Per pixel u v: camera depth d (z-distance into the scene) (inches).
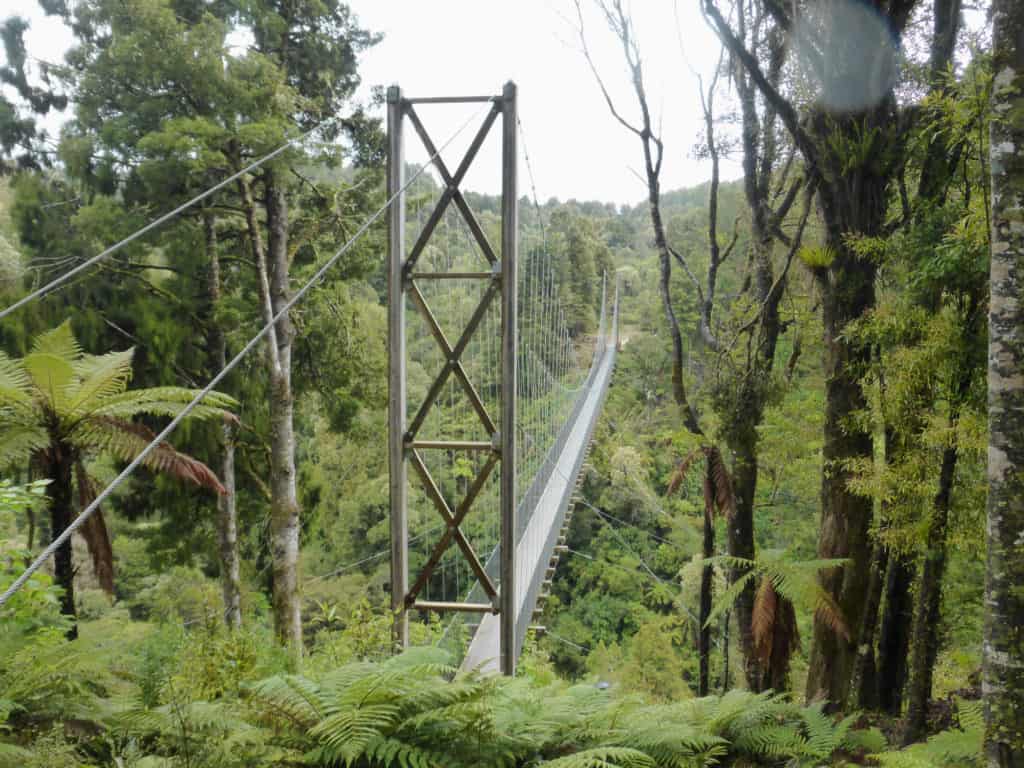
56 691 107.9
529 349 422.0
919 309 193.6
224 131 305.0
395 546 202.5
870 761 151.4
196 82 310.0
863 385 229.3
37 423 174.4
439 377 201.5
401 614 200.8
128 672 123.6
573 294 1192.2
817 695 226.7
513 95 196.2
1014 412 97.5
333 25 400.2
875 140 235.6
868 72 237.1
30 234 346.3
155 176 310.3
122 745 97.5
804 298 355.3
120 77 321.1
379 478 678.5
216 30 316.5
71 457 180.1
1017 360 97.8
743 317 308.0
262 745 101.0
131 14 304.2
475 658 229.8
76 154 331.3
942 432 182.5
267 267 398.0
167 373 354.0
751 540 277.3
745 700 148.6
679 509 851.4
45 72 346.6
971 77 192.5
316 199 424.8
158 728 100.7
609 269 1412.4
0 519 162.7
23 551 135.0
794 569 213.5
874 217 241.1
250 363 407.8
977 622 305.4
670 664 606.2
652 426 995.9
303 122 390.6
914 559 244.2
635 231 2162.9
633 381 1120.2
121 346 352.5
